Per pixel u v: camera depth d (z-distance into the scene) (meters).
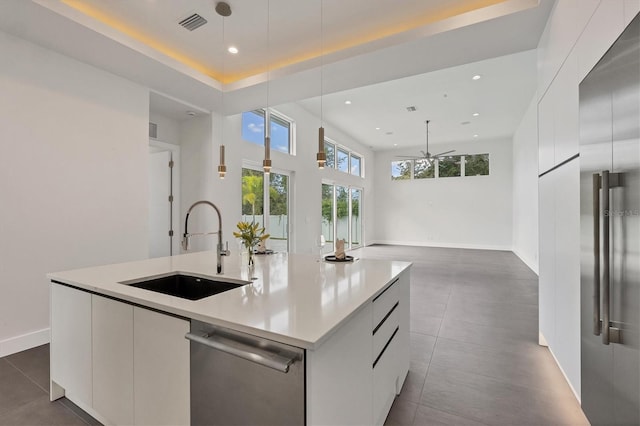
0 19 2.52
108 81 3.47
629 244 1.22
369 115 7.21
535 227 6.30
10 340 2.73
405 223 11.27
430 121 7.66
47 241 2.97
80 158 3.22
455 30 2.74
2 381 2.25
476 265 7.01
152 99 4.19
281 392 1.12
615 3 1.40
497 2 2.68
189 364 1.35
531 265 6.73
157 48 3.39
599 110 1.51
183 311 1.34
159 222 5.12
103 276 1.96
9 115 2.73
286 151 6.57
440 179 10.73
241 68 3.87
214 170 4.83
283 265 2.41
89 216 3.29
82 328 1.79
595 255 1.42
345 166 9.36
